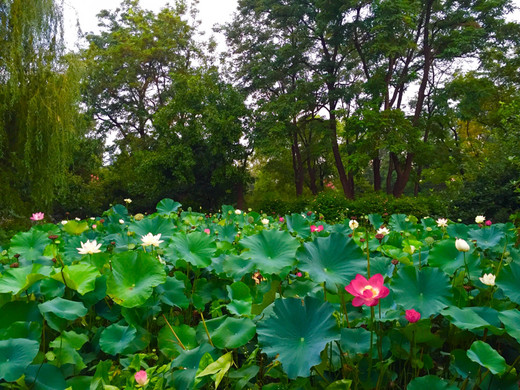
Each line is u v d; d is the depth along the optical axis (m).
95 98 22.23
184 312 2.29
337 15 17.92
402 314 1.66
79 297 1.95
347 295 1.82
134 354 1.71
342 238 1.83
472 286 2.07
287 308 1.48
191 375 1.50
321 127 19.16
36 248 2.87
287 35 20.52
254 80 20.34
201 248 2.48
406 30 15.94
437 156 18.89
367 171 36.97
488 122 19.64
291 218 3.71
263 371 1.65
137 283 1.92
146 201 20.78
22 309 1.76
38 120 10.02
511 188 10.65
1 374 1.29
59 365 1.54
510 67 19.17
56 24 10.26
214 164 19.55
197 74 20.75
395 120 16.06
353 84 19.80
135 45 22.77
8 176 10.35
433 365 1.62
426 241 3.07
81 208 19.41
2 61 9.75
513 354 1.71
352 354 1.51
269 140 18.17
